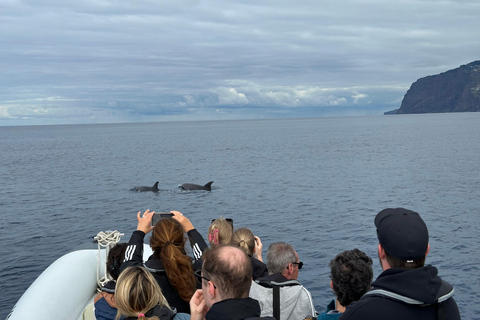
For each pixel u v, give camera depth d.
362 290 3.63
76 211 24.20
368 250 15.78
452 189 29.03
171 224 4.42
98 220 21.91
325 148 70.00
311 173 39.31
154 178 38.50
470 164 43.28
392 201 25.34
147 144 92.94
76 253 6.86
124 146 87.62
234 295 2.92
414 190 29.03
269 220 21.12
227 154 62.56
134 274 3.48
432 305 2.92
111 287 4.34
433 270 2.96
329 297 11.76
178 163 51.31
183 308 4.33
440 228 18.97
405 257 2.96
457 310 3.02
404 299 2.87
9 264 14.80
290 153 61.75
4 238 18.44
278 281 4.37
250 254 4.95
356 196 27.27
